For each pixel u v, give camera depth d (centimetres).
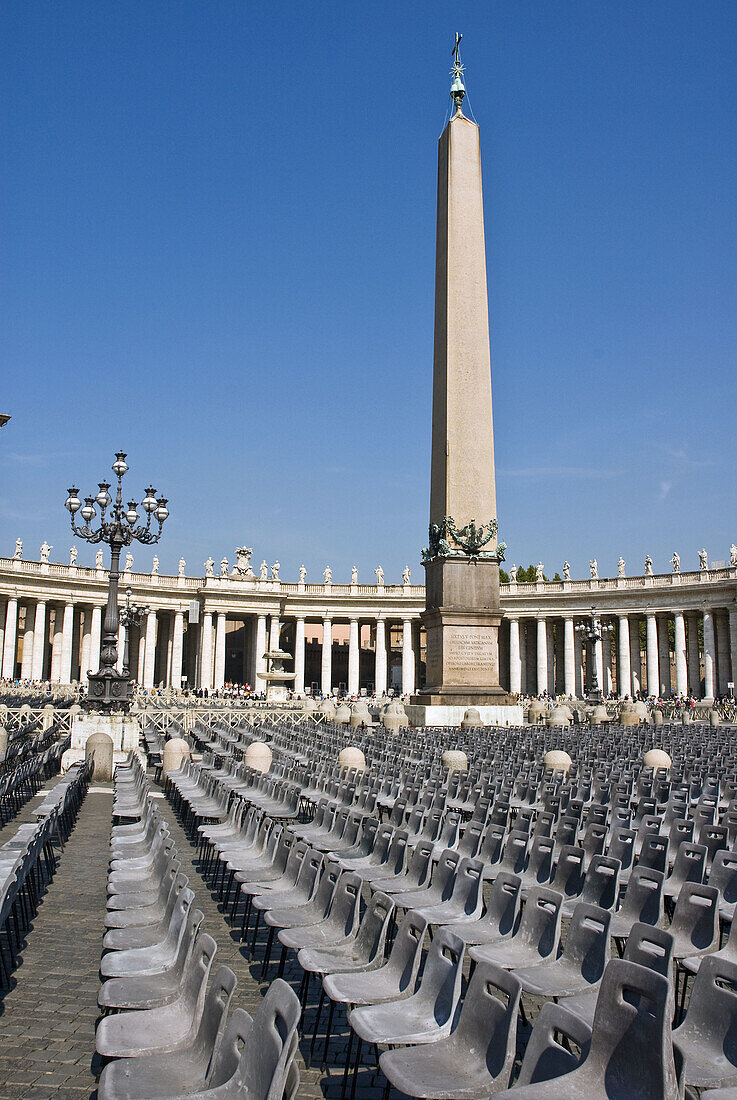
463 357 3700
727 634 8600
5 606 8738
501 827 1184
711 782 1816
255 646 9300
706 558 8131
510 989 577
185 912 798
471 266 3738
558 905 788
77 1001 830
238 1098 502
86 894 1250
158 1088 561
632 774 1980
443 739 2920
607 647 9331
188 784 2031
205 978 633
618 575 8531
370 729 3747
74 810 1934
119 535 2791
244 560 9350
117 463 2798
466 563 3694
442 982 662
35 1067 687
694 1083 555
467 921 883
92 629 8781
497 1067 562
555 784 1831
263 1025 515
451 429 3700
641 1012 518
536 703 5162
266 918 904
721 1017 594
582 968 735
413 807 1580
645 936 650
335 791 1727
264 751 2316
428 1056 594
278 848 1149
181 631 9375
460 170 3744
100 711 2766
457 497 3694
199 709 4647
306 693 8888
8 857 995
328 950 797
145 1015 661
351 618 9419
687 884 838
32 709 3675
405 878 1070
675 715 6462
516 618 8975
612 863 944
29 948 993
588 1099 508
